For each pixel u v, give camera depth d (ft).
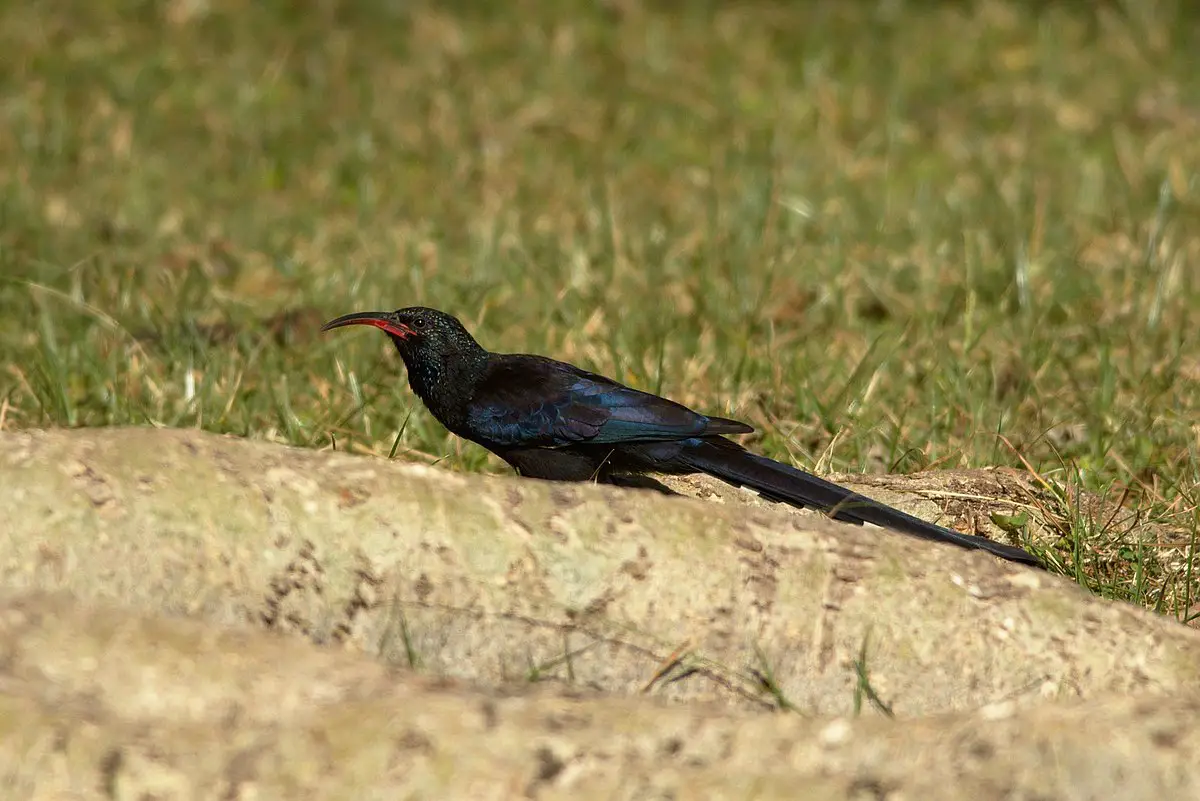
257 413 46.68
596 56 97.19
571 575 28.07
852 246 66.18
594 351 52.03
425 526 28.07
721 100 89.51
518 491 28.71
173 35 97.25
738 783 20.80
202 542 27.43
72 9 99.55
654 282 61.00
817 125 85.92
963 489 40.01
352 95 89.30
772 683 27.68
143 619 24.32
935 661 27.63
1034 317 55.57
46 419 45.96
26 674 23.22
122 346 51.93
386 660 27.61
